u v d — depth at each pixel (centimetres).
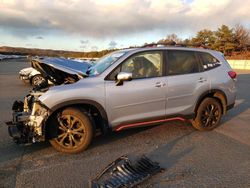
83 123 464
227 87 603
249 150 486
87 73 516
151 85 511
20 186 357
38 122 445
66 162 433
